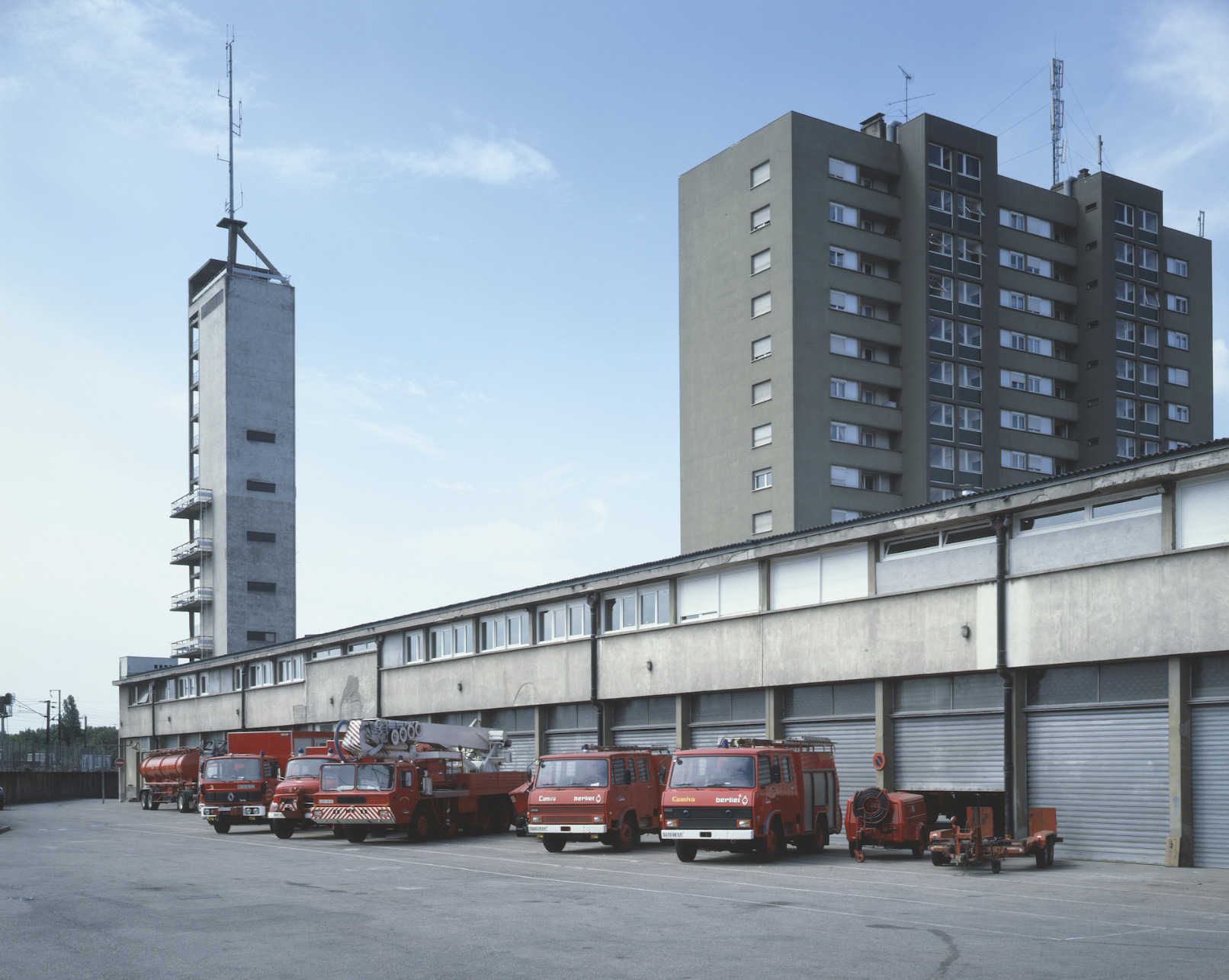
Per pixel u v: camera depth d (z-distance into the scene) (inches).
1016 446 2874.0
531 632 1733.5
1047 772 1025.5
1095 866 915.4
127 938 558.3
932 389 2659.9
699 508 2723.9
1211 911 642.8
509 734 1766.7
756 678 1312.7
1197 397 3230.8
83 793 3740.2
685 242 2847.0
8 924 610.5
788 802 997.2
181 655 3826.3
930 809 1118.4
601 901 689.0
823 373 2578.7
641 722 1505.9
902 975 447.5
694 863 948.0
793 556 1296.8
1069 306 3083.2
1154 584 943.0
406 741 1302.9
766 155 2655.0
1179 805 913.5
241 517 3762.3
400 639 2090.3
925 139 2723.9
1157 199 3189.0
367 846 1205.7
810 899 691.4
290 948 524.4
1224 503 908.0
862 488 2610.7
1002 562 1061.1
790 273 2561.5
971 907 655.8
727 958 488.4
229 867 952.9
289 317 3929.6
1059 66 3489.2
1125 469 962.7
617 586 1542.8
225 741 2755.9
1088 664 999.6
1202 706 916.0
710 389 2731.3
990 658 1066.1
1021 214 3006.9
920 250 2691.9
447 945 527.8
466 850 1131.3
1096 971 454.9
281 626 3784.5
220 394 3838.6
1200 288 3292.3
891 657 1160.8
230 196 3932.1
